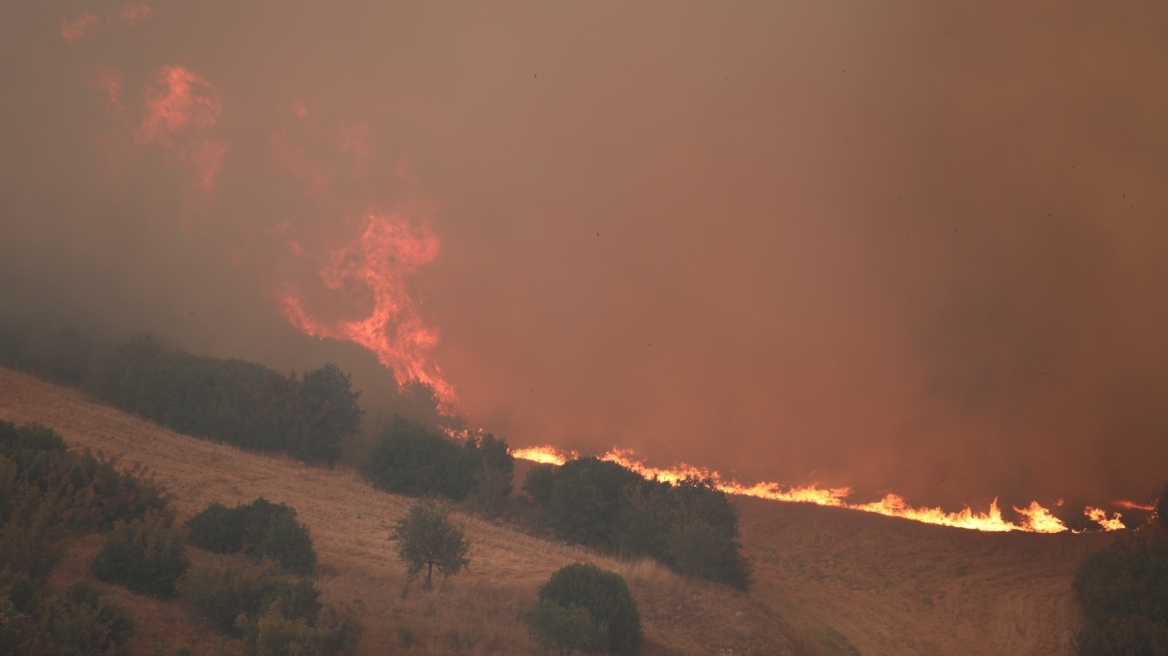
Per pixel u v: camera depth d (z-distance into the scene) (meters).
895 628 38.78
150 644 20.34
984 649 36.22
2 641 16.69
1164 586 33.75
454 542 30.23
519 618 28.27
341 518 40.81
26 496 26.00
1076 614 39.03
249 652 20.33
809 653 32.53
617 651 27.72
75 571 23.73
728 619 33.16
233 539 29.33
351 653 21.95
